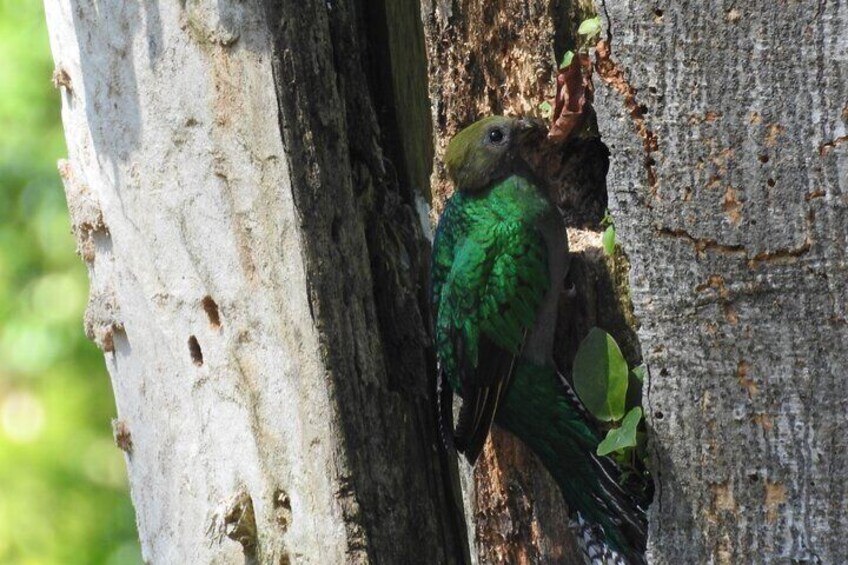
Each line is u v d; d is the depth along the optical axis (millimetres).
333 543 8977
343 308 8914
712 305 7582
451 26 9578
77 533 18516
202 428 9586
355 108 9414
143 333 9875
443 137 9891
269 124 8766
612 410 8430
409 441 9367
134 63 9336
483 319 9227
